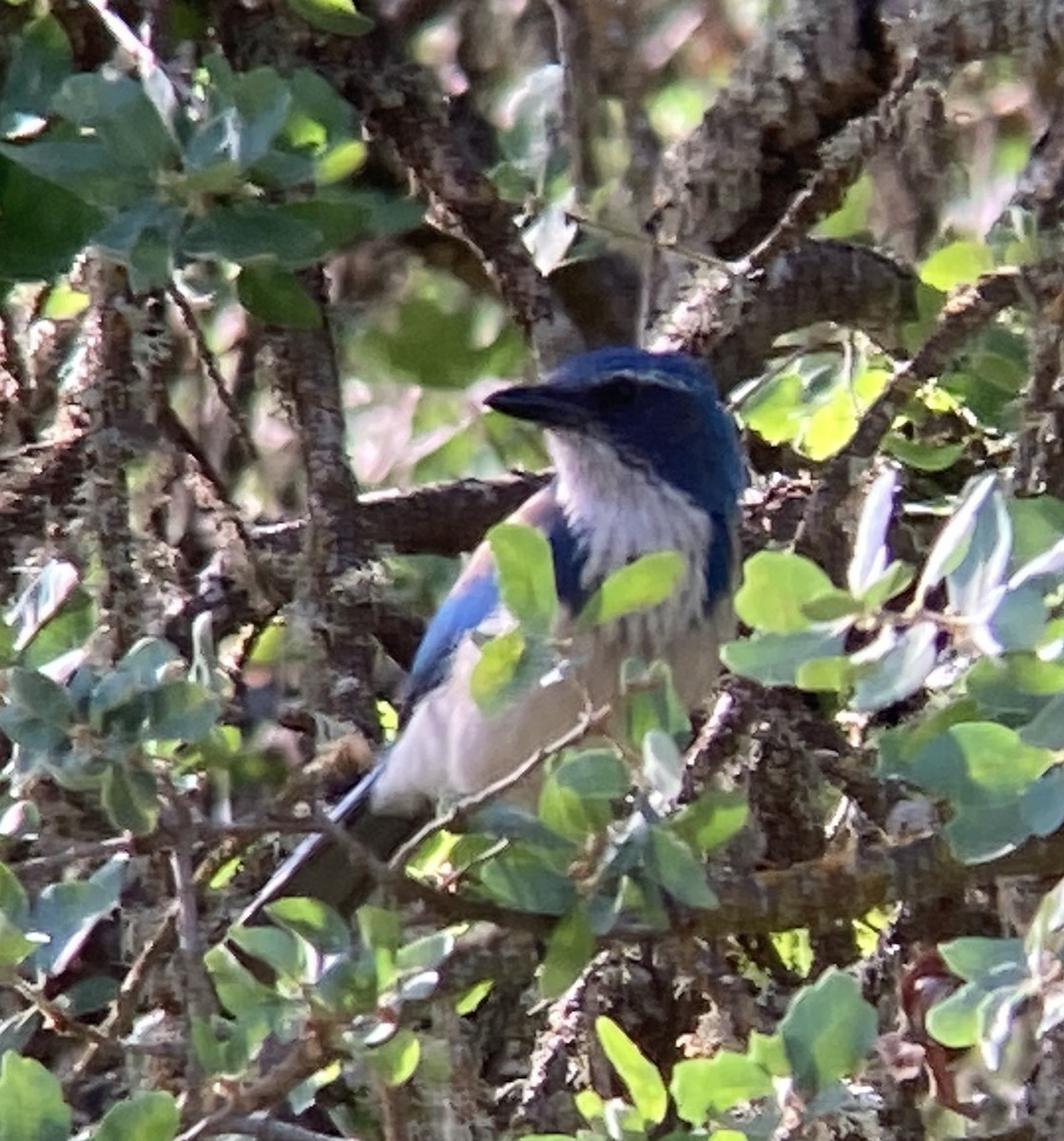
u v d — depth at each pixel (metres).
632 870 7.57
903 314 12.30
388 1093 7.78
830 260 12.20
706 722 11.20
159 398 10.98
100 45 10.99
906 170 12.79
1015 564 7.44
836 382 12.16
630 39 14.23
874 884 8.19
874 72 12.04
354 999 7.61
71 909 8.12
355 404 15.12
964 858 7.36
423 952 7.75
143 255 9.18
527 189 12.60
